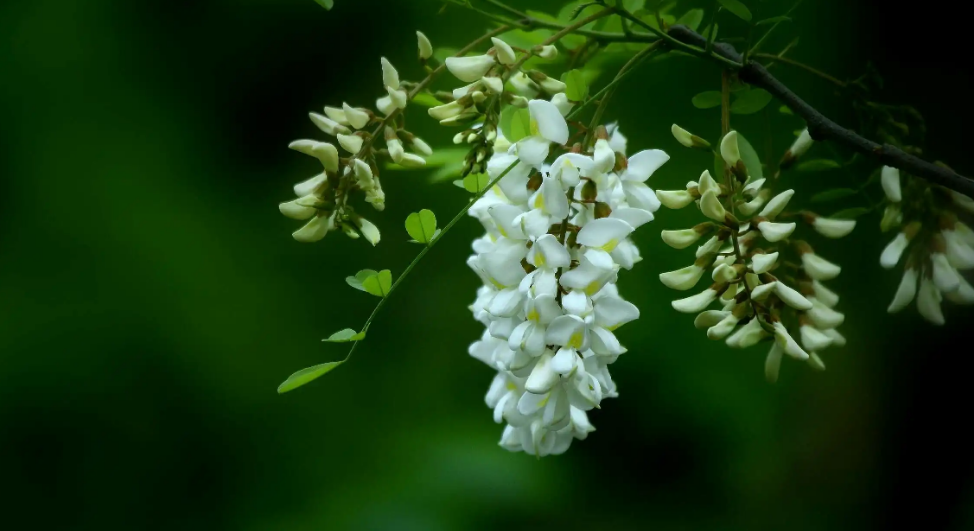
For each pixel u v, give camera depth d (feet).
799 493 6.43
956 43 5.90
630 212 4.16
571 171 4.12
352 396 6.56
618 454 6.35
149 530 6.38
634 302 5.78
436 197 6.36
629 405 6.24
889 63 5.97
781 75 5.69
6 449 6.32
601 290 4.21
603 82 4.93
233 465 6.46
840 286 6.24
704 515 6.29
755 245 4.23
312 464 6.41
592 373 4.20
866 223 5.97
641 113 5.56
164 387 6.51
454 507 5.99
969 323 6.48
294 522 6.19
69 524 6.34
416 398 6.49
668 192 4.22
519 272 4.17
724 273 4.18
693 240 4.22
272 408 6.54
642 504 6.33
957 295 4.35
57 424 6.40
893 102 6.00
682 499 6.32
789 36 5.68
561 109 4.27
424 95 4.43
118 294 6.50
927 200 4.36
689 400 6.16
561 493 6.17
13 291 6.44
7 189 6.53
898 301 4.38
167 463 6.44
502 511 6.03
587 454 6.35
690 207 5.58
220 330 6.55
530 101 4.16
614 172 4.19
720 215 4.19
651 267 5.69
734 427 6.20
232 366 6.54
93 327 6.46
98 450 6.42
